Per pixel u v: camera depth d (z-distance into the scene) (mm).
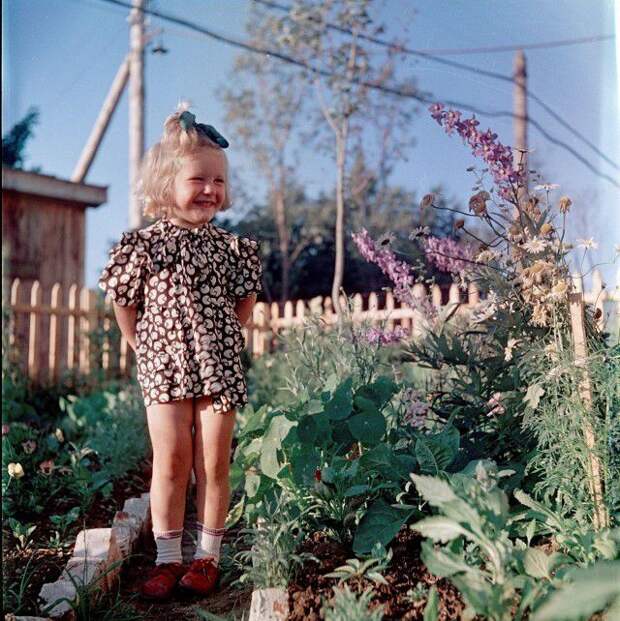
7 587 2482
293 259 14195
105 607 2516
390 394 3010
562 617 1662
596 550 2133
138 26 10508
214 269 2736
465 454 2752
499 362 2850
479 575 1895
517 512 2506
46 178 10391
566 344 2541
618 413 2314
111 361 8164
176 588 2609
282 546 2348
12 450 3883
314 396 3002
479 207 2820
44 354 8719
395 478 2551
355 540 2402
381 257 3422
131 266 2672
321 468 2699
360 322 3654
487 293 2949
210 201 2740
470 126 2844
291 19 9984
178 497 2664
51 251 10836
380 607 1978
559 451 2467
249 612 2381
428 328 3287
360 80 10125
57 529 3240
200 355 2615
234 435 4555
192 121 2777
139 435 4629
